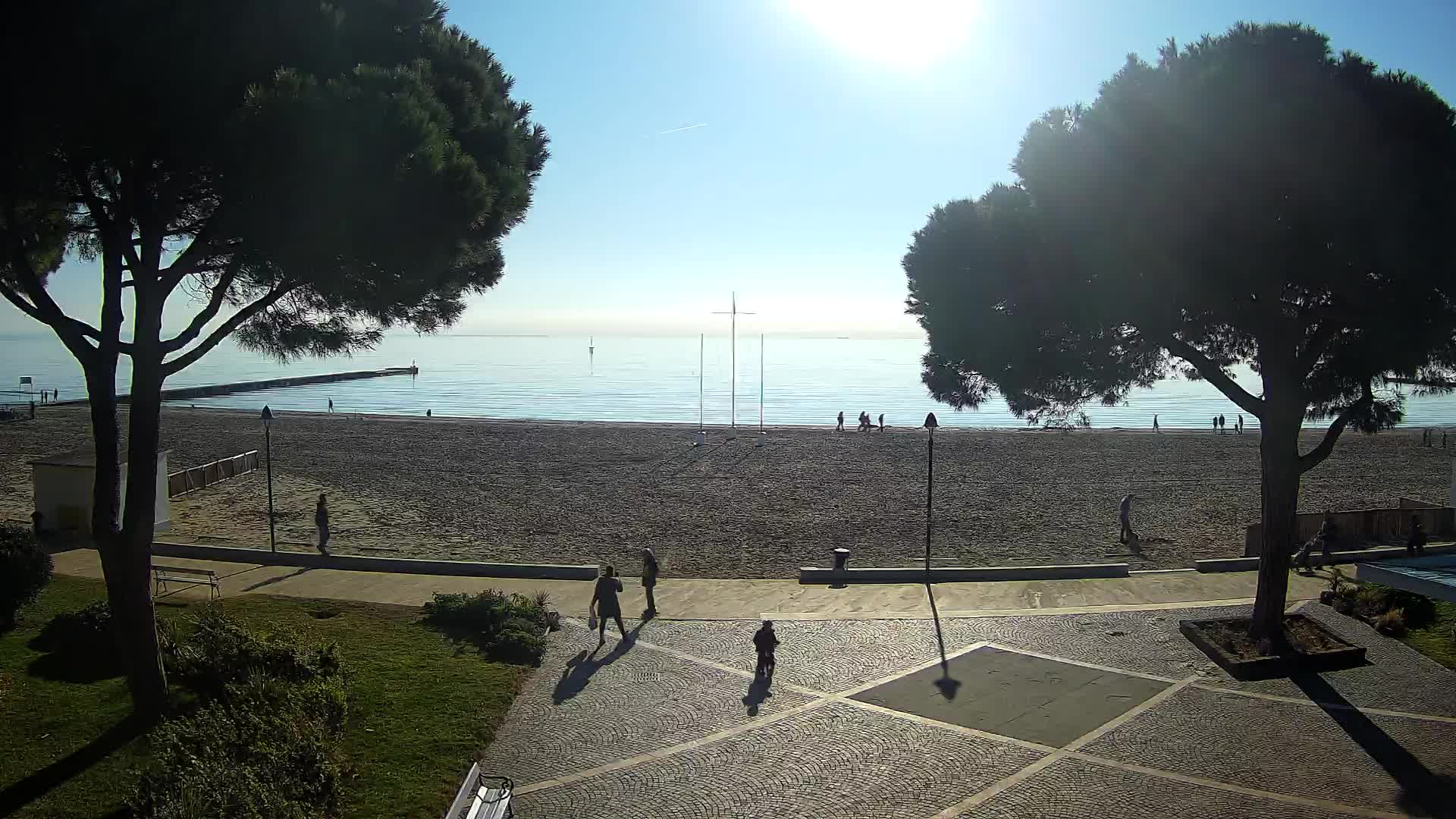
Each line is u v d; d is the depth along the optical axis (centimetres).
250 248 1062
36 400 9019
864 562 2502
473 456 4747
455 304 1441
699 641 1664
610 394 11425
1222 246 1363
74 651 1371
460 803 925
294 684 1201
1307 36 1445
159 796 825
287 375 16000
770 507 3372
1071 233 1486
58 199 1052
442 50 1325
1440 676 1455
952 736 1238
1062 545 2742
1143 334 1538
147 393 1127
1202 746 1200
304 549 2564
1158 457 4838
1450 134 1351
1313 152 1290
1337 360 1490
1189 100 1386
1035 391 1627
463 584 2050
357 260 1110
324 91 1005
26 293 1197
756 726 1270
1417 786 1085
